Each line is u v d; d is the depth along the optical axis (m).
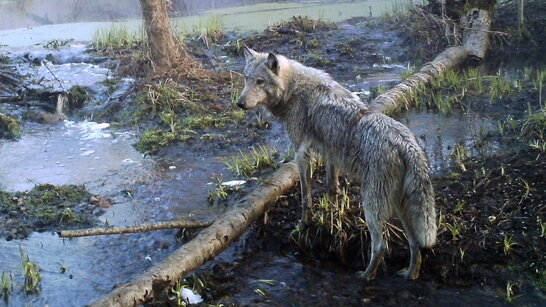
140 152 4.57
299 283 3.00
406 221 2.88
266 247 3.29
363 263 3.13
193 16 8.77
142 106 5.23
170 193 3.90
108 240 3.44
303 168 3.23
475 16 6.38
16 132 4.99
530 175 3.57
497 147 4.12
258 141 4.59
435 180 3.66
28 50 6.96
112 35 7.12
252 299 2.89
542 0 6.89
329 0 9.31
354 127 2.96
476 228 3.18
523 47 6.41
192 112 5.14
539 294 2.83
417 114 4.95
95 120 5.32
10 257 3.30
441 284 2.95
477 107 4.94
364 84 5.73
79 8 9.93
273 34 6.95
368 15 7.92
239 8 9.23
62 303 2.93
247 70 3.29
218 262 3.17
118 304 2.68
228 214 3.28
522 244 3.05
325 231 3.23
